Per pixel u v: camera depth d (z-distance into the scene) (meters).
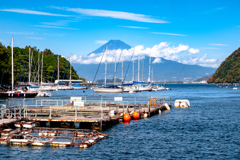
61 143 30.06
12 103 74.31
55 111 46.88
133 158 26.44
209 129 40.06
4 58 113.44
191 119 49.25
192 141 32.78
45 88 151.50
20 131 33.12
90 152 28.05
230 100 98.31
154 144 31.28
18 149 28.84
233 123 45.38
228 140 33.31
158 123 44.59
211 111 61.97
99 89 133.00
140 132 37.50
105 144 31.05
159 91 173.12
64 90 173.75
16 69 152.38
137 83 149.75
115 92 133.00
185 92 163.38
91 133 33.16
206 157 26.97
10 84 119.94
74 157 26.53
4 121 38.16
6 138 31.19
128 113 48.59
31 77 165.38
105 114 45.81
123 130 38.72
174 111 61.53
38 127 37.31
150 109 55.34
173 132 37.72
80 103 38.84
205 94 142.50
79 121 38.59
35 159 25.95
